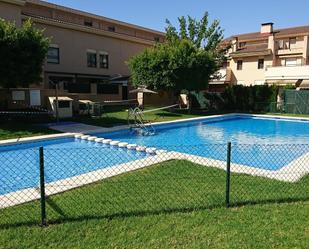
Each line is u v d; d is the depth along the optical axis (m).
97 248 3.90
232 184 6.41
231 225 4.55
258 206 5.26
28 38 14.26
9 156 10.41
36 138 12.25
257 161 10.01
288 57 36.12
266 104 28.08
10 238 4.12
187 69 22.73
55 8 31.75
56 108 16.61
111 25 38.09
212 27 32.78
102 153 10.83
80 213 4.91
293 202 5.47
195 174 7.15
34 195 5.77
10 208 5.12
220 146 12.83
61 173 8.49
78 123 16.66
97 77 30.62
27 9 30.02
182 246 3.97
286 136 17.06
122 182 6.53
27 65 14.16
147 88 23.81
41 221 4.57
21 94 18.19
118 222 4.61
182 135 16.67
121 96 27.66
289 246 3.98
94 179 6.74
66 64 27.75
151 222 4.62
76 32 28.41
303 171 7.61
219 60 33.34
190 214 4.91
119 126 16.17
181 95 30.97
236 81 39.25
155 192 5.89
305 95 25.80
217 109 30.48
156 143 14.07
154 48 24.39
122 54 33.22
